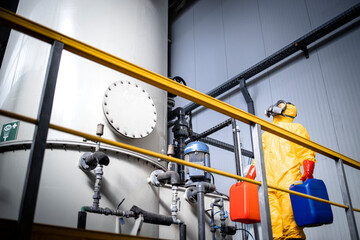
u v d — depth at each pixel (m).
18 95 2.38
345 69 4.21
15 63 2.60
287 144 2.50
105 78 2.49
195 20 7.07
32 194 0.93
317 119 4.29
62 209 2.03
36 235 1.04
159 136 2.74
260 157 1.68
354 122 3.94
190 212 2.97
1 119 2.38
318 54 4.56
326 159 4.05
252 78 5.32
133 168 2.42
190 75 6.63
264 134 2.74
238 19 6.02
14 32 2.89
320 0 4.77
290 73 4.81
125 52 2.77
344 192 2.17
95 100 2.39
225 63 5.94
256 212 2.34
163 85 1.45
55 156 2.15
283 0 5.30
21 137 2.22
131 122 2.46
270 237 1.52
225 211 3.42
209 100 1.61
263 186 1.62
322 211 2.12
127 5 2.97
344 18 4.23
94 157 2.07
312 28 4.73
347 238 3.62
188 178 2.81
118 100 2.45
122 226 2.21
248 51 5.58
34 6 2.78
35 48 2.54
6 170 2.12
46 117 1.03
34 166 0.96
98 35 2.67
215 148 5.62
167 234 2.75
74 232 1.13
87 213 2.10
